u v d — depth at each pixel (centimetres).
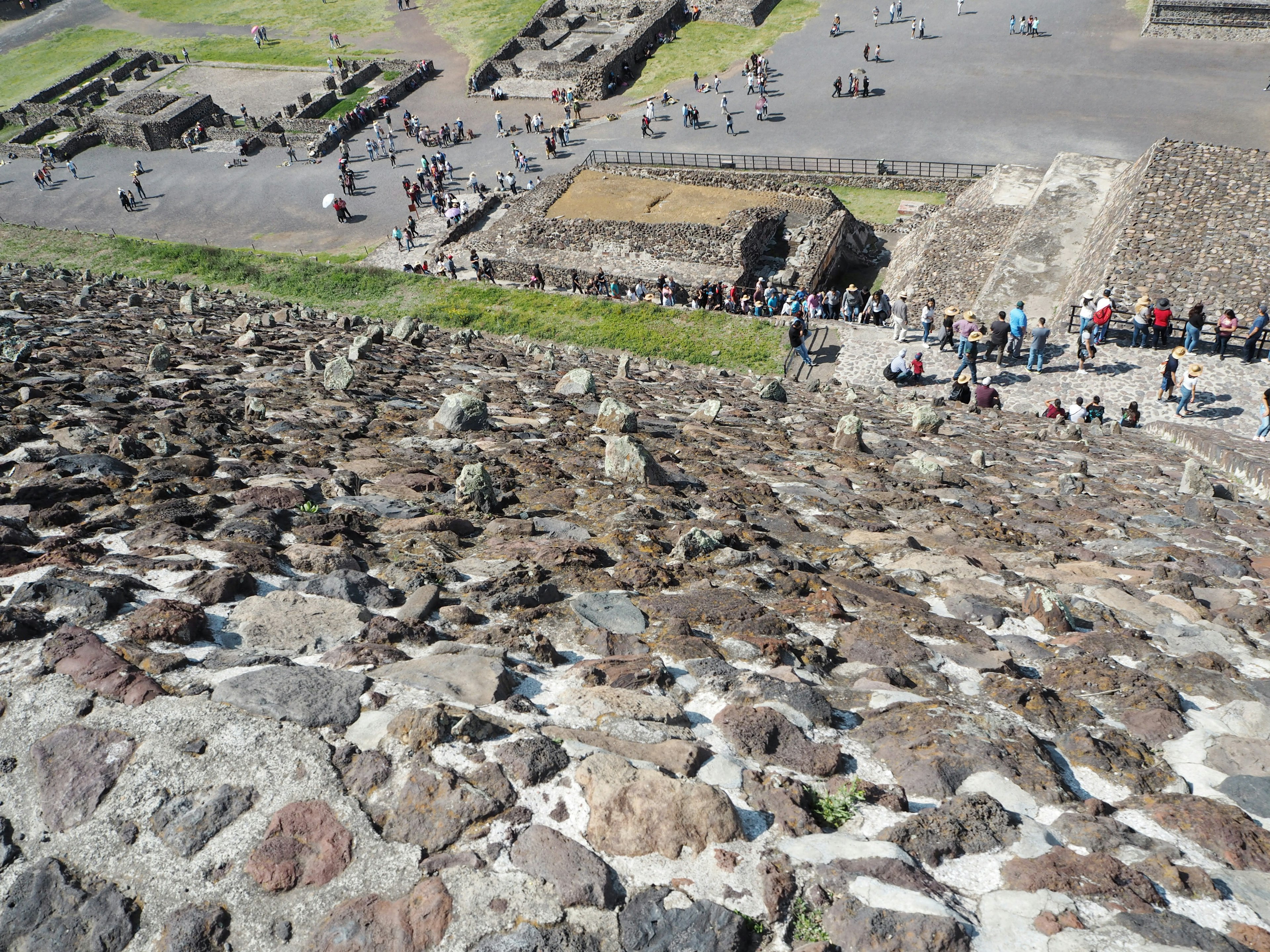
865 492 870
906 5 6419
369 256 4481
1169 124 4584
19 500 573
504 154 5406
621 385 1591
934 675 468
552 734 378
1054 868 324
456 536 607
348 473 717
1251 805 378
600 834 332
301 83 6812
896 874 319
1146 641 535
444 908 304
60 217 5231
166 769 351
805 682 447
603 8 6831
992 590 600
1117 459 1363
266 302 2562
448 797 339
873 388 2600
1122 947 288
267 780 347
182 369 1118
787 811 349
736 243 3662
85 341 1246
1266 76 4856
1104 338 2539
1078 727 432
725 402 1517
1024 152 4584
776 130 5203
